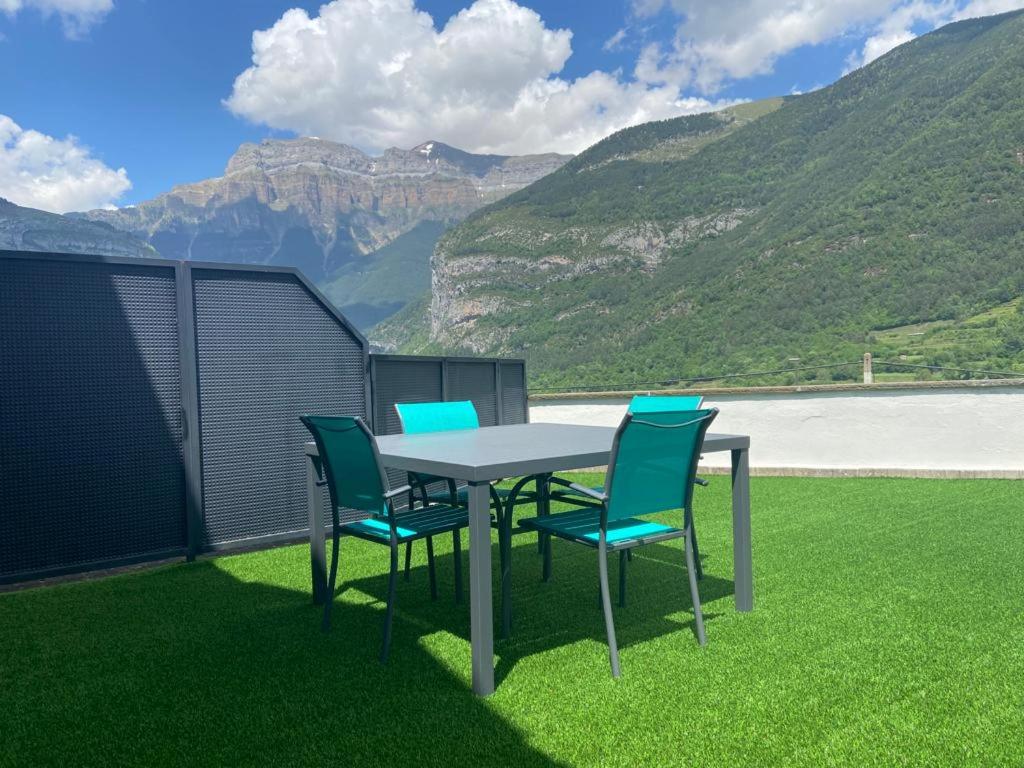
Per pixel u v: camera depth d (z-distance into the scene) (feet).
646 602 9.49
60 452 11.30
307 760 5.37
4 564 10.69
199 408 12.88
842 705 6.09
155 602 10.07
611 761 5.22
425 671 7.20
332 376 14.90
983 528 13.42
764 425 22.72
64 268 11.46
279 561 12.62
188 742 5.76
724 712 6.02
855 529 13.65
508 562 8.34
